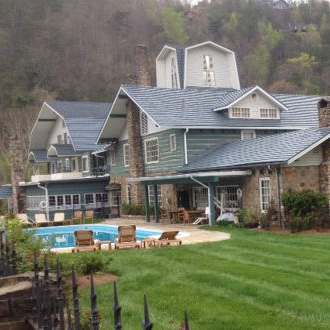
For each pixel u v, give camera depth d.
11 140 45.53
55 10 75.75
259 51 82.56
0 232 9.41
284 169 21.92
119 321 3.98
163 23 79.00
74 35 73.25
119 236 17.83
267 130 31.09
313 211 20.31
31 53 69.44
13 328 6.50
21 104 62.75
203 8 94.00
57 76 69.75
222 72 40.09
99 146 42.03
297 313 8.44
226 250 15.40
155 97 30.45
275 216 22.05
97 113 47.47
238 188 25.20
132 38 75.94
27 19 71.75
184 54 38.69
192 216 27.42
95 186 39.59
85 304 9.47
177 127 27.75
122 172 37.16
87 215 35.38
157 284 11.02
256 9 97.75
